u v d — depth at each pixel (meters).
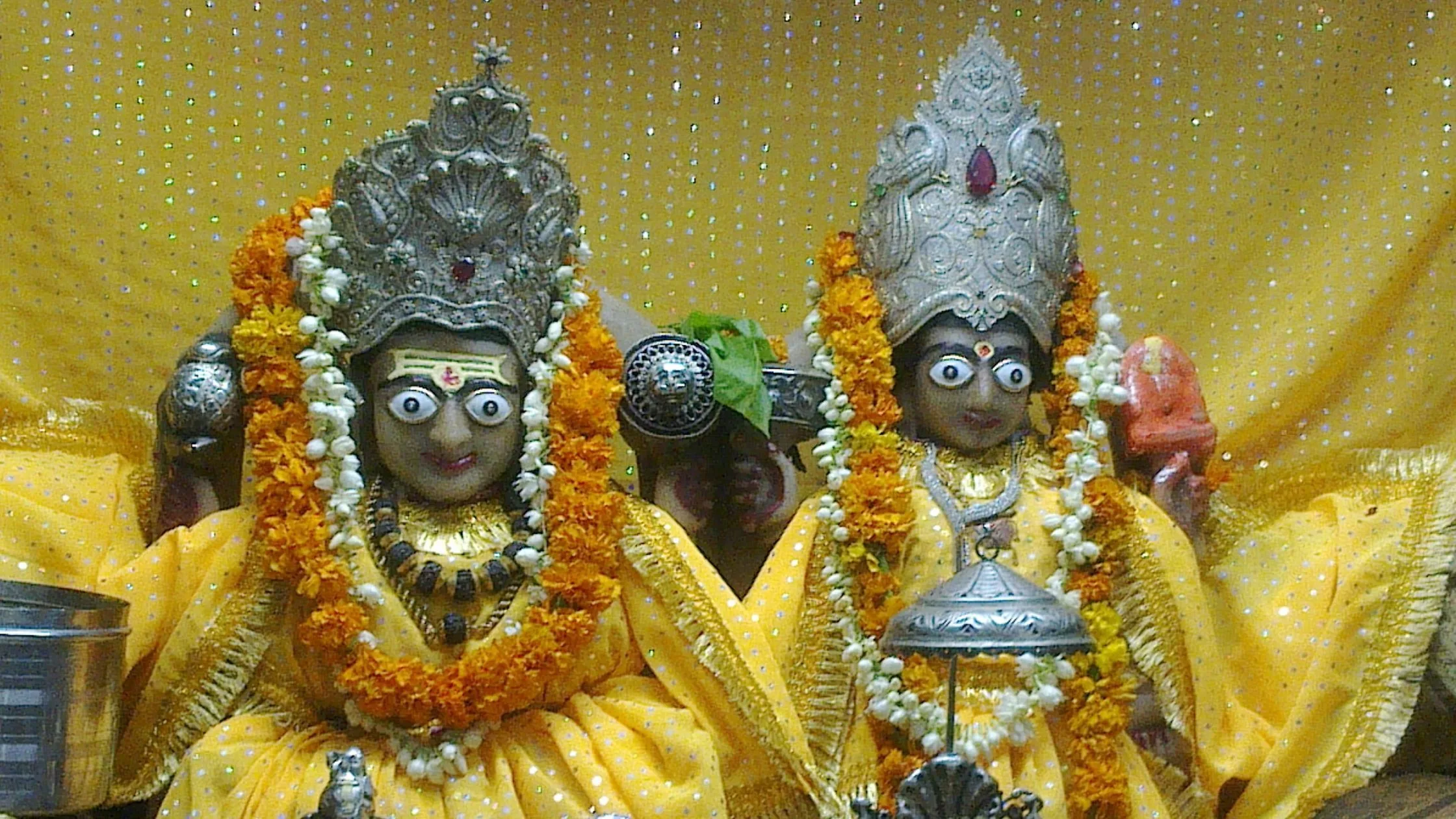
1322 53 3.91
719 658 2.90
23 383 3.56
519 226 2.98
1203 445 3.22
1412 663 3.19
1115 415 3.26
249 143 3.79
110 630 2.63
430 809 2.73
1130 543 3.10
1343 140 3.88
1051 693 2.93
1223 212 3.94
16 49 3.62
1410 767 3.36
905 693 2.93
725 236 4.02
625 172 4.00
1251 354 3.83
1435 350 3.71
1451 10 3.79
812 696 3.01
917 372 3.19
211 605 2.84
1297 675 3.22
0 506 2.98
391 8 3.91
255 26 3.81
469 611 2.88
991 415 3.13
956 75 3.27
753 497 3.11
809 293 3.33
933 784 2.41
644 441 3.09
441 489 2.93
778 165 4.04
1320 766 3.12
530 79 3.98
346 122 3.86
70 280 3.64
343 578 2.81
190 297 3.71
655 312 3.97
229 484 3.07
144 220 3.70
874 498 3.01
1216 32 3.99
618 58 4.03
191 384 2.94
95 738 2.59
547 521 2.92
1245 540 3.40
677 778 2.79
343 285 2.94
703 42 4.06
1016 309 3.15
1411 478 3.43
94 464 3.23
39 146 3.63
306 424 2.91
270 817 2.63
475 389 2.93
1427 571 3.24
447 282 2.94
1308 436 3.80
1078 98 4.03
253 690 2.88
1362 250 3.77
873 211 3.26
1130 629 3.08
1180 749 3.08
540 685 2.82
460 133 2.94
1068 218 3.27
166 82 3.74
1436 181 3.74
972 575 2.54
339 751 2.57
